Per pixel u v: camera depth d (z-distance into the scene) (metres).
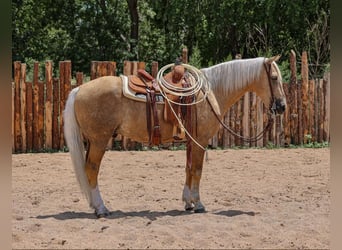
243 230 5.91
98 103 6.35
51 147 12.93
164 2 22.77
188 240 5.53
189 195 6.83
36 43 23.02
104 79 6.52
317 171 10.20
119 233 5.77
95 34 21.45
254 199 7.75
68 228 5.99
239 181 9.20
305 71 13.87
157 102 6.43
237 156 12.06
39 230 5.91
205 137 6.62
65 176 9.80
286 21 21.20
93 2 21.59
